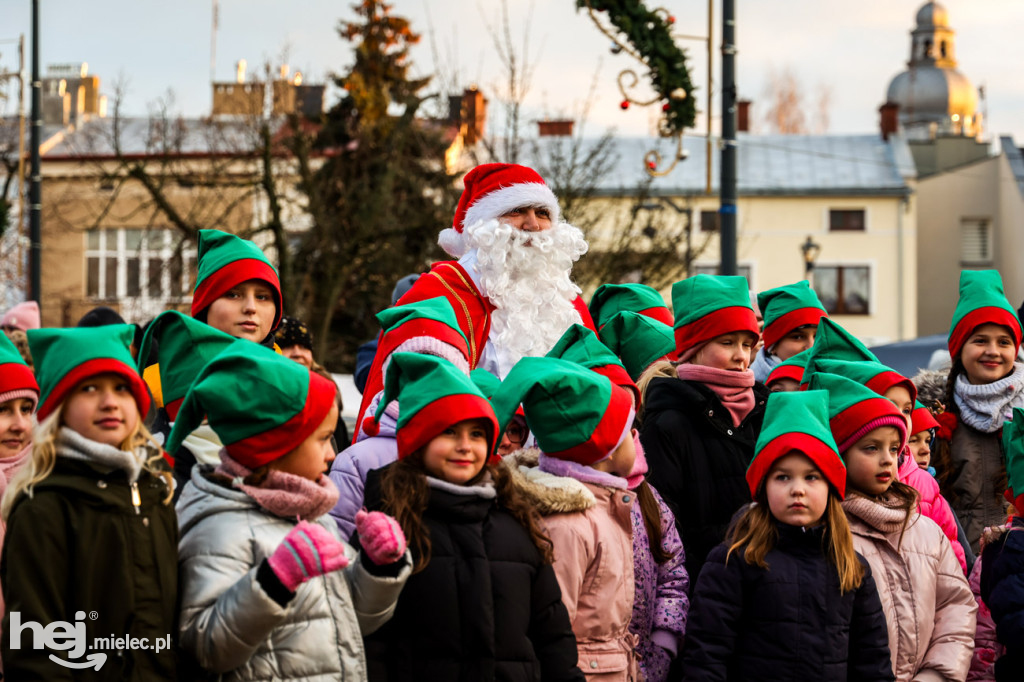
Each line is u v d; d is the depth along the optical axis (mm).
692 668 4004
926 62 58750
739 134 39438
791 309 5934
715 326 4910
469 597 3473
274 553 3018
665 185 32531
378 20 23922
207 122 24016
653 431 4766
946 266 40125
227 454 3314
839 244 35562
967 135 42438
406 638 3463
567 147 28125
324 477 3391
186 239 21250
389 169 20875
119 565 3010
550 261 5543
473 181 5770
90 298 28031
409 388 3680
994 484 5691
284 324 5551
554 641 3629
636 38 10016
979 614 4812
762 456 4152
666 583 4281
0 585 3172
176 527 3201
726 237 10250
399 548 3184
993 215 40000
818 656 3967
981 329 5789
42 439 3074
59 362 3127
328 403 3340
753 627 4008
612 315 5855
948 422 5840
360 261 20875
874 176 35969
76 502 3021
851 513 4441
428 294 5398
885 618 4219
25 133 28281
